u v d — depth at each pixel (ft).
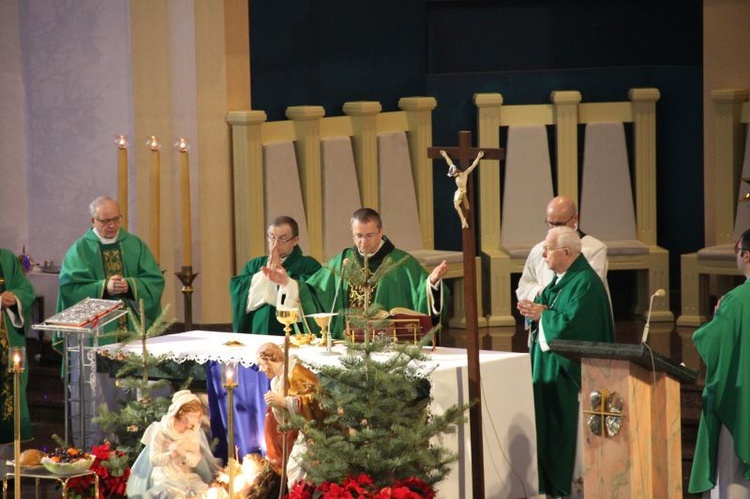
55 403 74.33
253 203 82.74
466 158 53.06
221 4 81.92
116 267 71.31
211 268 83.30
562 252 57.57
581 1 96.99
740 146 88.02
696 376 50.11
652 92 90.94
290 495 51.29
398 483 50.47
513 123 91.45
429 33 96.78
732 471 54.08
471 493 54.13
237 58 83.10
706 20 88.63
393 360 50.85
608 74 94.94
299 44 88.17
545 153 91.35
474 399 52.54
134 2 82.53
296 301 60.18
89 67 84.99
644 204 91.40
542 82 94.94
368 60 92.63
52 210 86.94
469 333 52.60
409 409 51.57
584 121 91.81
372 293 60.70
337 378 51.08
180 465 54.65
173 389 61.11
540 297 59.26
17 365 49.62
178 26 82.58
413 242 89.71
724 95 87.10
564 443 57.82
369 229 59.67
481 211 90.12
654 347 78.54
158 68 83.15
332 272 61.21
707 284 84.79
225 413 57.67
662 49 96.89
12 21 86.43
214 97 82.48
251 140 82.38
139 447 56.65
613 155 91.50
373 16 92.89
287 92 87.35
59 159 86.43
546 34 97.35
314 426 51.67
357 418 51.55
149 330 57.72
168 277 83.87
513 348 79.97
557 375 57.67
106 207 70.85
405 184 90.07
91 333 60.13
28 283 70.44
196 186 83.05
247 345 58.59
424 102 90.99
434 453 51.11
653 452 49.49
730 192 87.76
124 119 84.23
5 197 87.20
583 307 56.80
